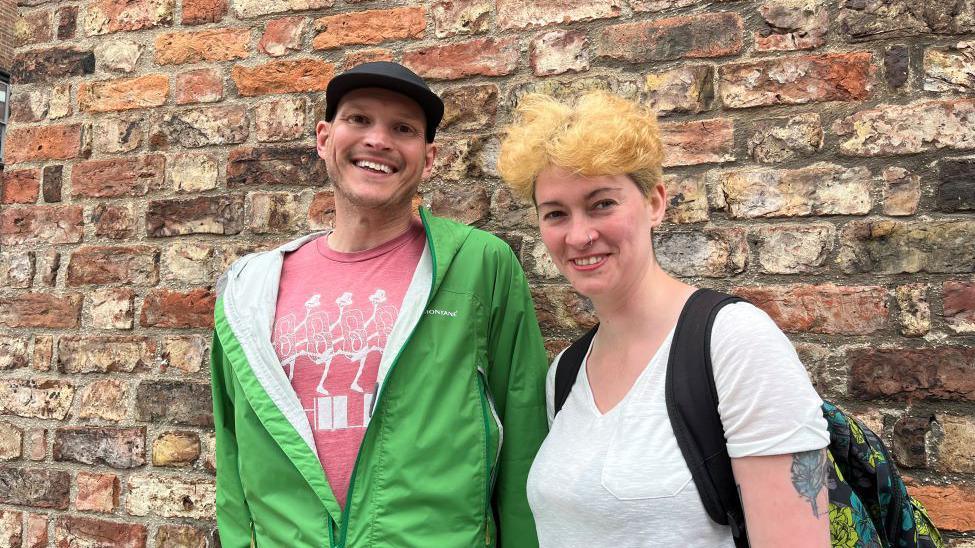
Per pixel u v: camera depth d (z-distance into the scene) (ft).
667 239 4.68
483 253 4.16
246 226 5.56
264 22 5.66
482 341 4.01
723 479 2.69
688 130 4.69
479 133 5.13
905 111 4.31
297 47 5.57
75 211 6.00
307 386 3.92
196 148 5.74
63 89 6.15
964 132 4.21
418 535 3.59
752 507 2.60
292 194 5.49
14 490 5.87
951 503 4.06
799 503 2.52
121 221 5.86
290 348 3.99
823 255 4.39
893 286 4.26
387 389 3.79
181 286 5.66
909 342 4.21
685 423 2.76
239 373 3.95
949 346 4.13
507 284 4.19
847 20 4.46
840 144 4.41
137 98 5.93
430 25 5.29
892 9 4.39
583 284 3.14
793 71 4.53
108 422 5.71
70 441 5.78
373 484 3.67
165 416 5.58
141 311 5.73
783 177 4.50
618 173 3.01
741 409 2.63
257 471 3.88
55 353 5.91
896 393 4.20
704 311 2.92
